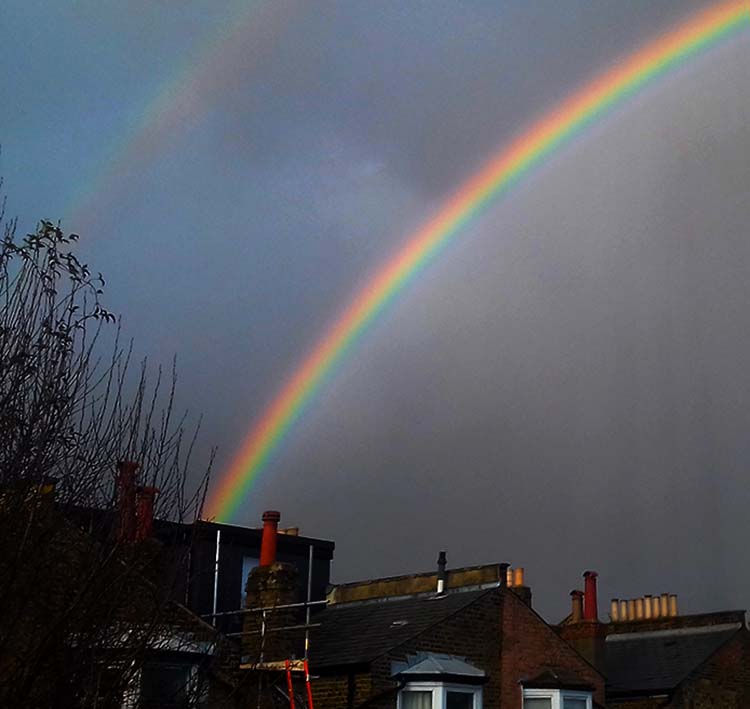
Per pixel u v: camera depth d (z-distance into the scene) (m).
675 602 32.09
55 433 10.59
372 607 26.56
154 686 15.45
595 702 25.59
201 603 25.75
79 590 10.04
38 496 10.15
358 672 21.80
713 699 28.86
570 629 29.64
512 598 24.97
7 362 10.55
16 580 9.91
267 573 21.27
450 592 25.52
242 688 18.55
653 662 30.12
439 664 22.69
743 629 30.14
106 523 11.11
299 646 23.22
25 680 9.64
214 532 26.91
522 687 24.22
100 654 10.48
